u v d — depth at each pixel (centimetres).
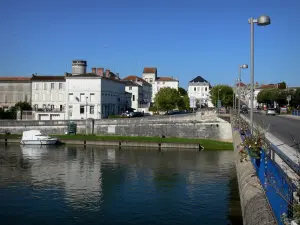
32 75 8788
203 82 15438
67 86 7725
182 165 4206
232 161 4503
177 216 2316
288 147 1897
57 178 3484
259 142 1141
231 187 3080
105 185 3177
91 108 7719
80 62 8175
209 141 6122
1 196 2811
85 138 6519
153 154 5175
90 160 4619
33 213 2395
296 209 629
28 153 5275
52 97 8294
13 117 7769
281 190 737
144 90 12675
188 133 6397
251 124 1706
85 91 7700
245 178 1156
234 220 2225
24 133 6372
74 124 6862
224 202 2625
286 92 9094
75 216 2334
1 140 6638
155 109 9838
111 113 8594
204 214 2355
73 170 3903
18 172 3781
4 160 4597
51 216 2334
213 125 6272
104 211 2430
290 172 980
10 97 8500
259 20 1583
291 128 3284
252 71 1738
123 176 3575
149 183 3244
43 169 3966
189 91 15450
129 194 2858
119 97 9350
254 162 1218
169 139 6216
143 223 2200
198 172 3769
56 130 6912
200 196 2789
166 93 9788
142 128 6619
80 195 2834
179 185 3162
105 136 6612
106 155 5084
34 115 7731
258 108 11406
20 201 2673
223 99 10462
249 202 912
